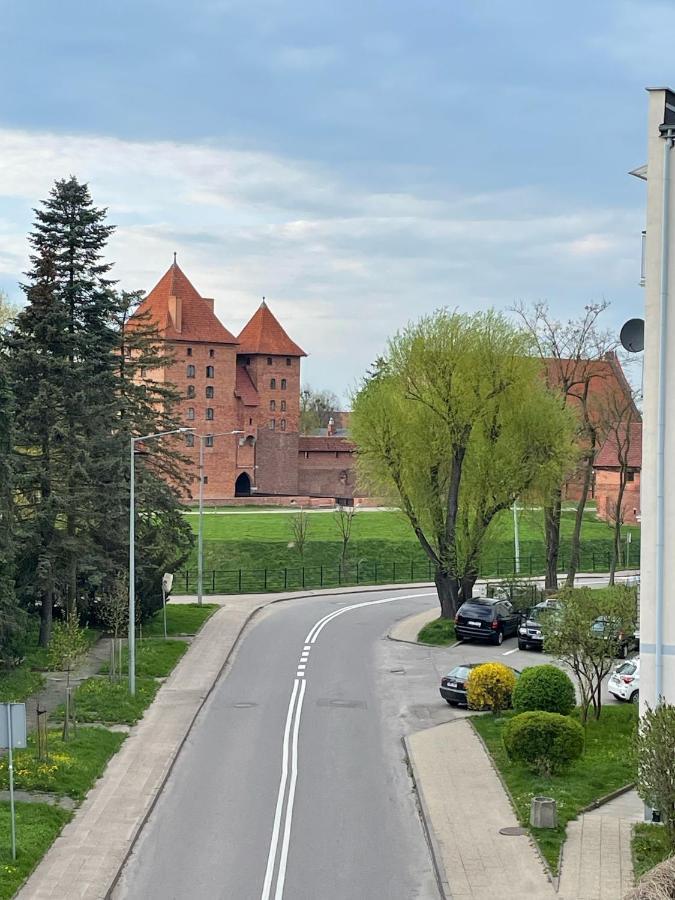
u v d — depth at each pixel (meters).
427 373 46.59
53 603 42.81
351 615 53.56
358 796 24.59
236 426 117.94
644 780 19.42
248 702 34.19
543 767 25.23
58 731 28.83
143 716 31.75
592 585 65.38
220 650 42.66
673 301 22.66
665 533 22.69
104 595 43.06
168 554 46.06
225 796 24.50
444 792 24.41
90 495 40.47
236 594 61.06
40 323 40.31
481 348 46.41
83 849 20.61
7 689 33.28
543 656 42.41
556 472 47.53
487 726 30.39
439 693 35.47
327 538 79.44
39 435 40.31
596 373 58.12
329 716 32.28
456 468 47.09
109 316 42.38
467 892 18.53
